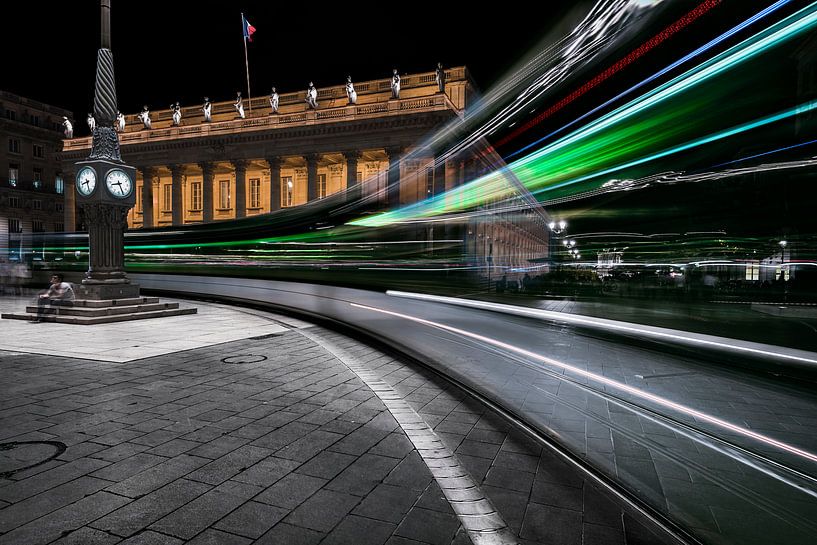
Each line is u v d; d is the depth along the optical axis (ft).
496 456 15.05
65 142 230.89
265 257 127.24
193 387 22.54
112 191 47.93
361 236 135.74
